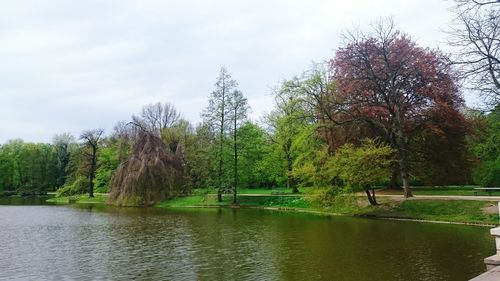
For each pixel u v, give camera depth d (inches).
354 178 1417.3
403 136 1556.3
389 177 1457.9
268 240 991.6
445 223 1211.2
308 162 1614.2
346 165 1437.0
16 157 4247.0
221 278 648.4
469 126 1568.7
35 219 1567.4
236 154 2297.0
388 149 1441.9
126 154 2632.9
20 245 973.8
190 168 2454.5
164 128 2913.4
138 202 2204.7
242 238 1034.7
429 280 597.6
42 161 4330.7
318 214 1652.3
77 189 3292.3
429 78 1528.1
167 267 731.4
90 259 806.5
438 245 858.1
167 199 2311.8
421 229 1099.3
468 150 1691.7
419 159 1633.9
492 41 925.2
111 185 2361.0
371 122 1561.3
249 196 2271.2
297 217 1535.4
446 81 1513.3
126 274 687.1
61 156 4416.8
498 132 1374.3
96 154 3314.5
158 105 3314.5
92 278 665.6
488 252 772.0
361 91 1593.3
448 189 1936.5
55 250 904.9
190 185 2386.8
